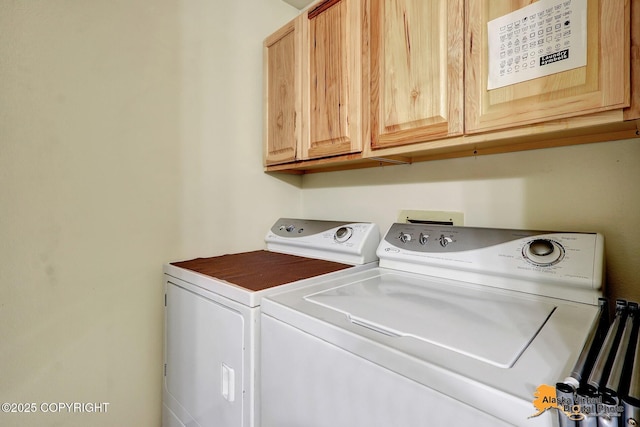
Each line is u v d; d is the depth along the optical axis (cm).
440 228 124
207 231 161
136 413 137
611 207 99
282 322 84
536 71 84
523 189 117
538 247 97
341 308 82
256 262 145
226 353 101
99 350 128
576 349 59
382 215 163
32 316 114
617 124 81
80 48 123
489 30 93
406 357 57
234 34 171
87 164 125
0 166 108
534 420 43
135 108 137
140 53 138
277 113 169
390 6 119
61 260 120
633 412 39
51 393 118
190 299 121
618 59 72
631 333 62
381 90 122
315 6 147
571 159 106
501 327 69
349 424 66
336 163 149
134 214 137
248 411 92
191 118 155
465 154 130
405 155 135
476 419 49
